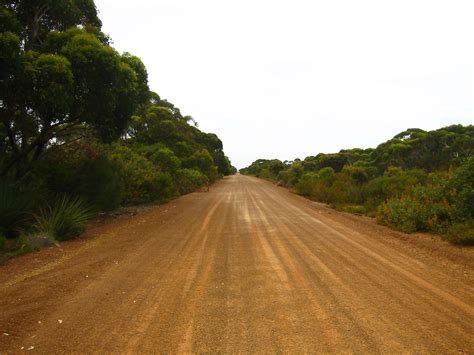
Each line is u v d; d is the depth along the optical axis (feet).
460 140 135.74
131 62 50.85
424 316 16.30
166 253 28.78
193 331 14.73
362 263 25.99
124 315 16.33
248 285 20.80
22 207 36.01
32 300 18.04
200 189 116.06
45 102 36.52
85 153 48.88
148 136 132.77
